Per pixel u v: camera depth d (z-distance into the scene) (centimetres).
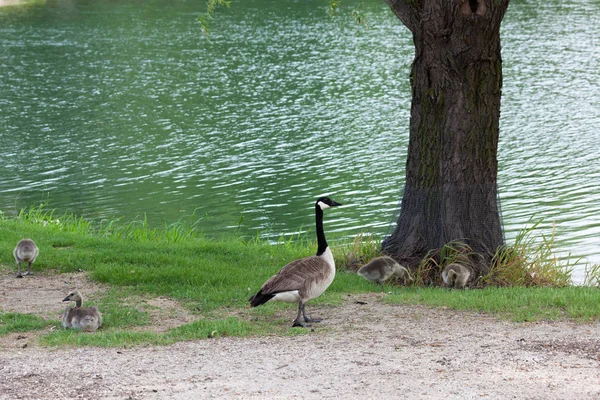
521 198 2448
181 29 6569
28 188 2714
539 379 827
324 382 825
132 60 5297
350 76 4725
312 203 2484
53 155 3156
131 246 1614
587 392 788
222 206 2473
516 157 2988
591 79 4459
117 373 865
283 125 3619
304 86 4481
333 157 3066
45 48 5744
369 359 906
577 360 894
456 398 773
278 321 1113
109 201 2547
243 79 4688
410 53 5416
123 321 1120
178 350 962
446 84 1366
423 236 1412
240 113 3869
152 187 2714
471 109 1369
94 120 3756
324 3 8069
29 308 1201
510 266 1375
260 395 787
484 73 1366
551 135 3319
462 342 977
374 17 7069
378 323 1091
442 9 1337
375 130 3491
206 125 3644
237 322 1091
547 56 5156
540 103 3931
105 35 6303
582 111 3741
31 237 1698
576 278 1670
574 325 1054
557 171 2773
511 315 1113
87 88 4469
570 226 2136
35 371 873
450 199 1387
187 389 808
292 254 1611
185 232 2031
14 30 6538
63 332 1052
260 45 5828
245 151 3189
